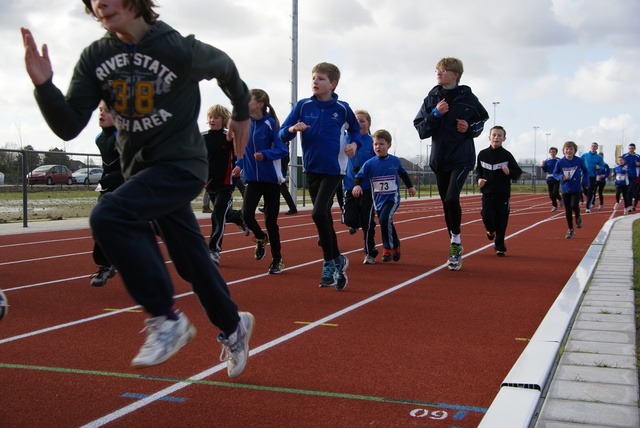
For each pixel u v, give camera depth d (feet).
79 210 46.88
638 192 61.72
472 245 30.99
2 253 26.40
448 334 13.29
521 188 159.43
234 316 9.21
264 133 20.44
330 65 18.03
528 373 9.58
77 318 14.62
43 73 7.14
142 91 7.71
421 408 8.98
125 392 9.57
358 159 25.67
